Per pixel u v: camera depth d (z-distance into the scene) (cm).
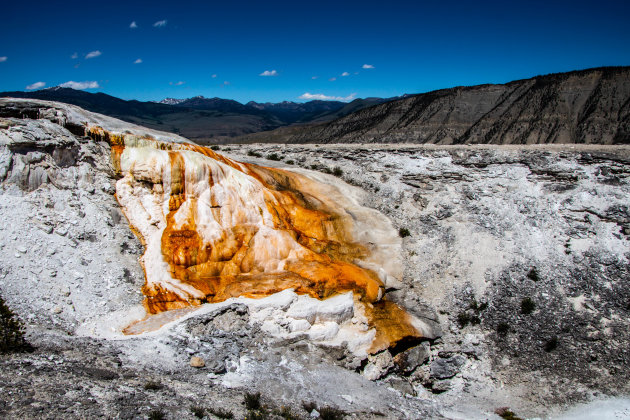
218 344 1259
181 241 1605
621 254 1847
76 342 1088
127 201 1662
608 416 1327
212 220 1684
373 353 1499
